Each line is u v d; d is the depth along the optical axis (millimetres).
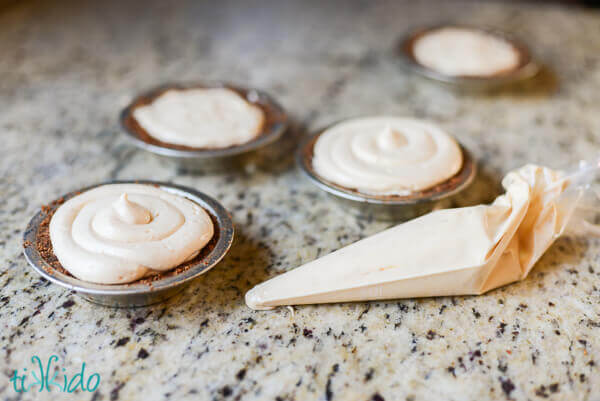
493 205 296
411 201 310
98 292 259
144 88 448
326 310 285
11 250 305
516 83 472
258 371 261
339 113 429
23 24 537
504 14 618
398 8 632
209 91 400
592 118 431
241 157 353
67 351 264
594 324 283
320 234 323
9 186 345
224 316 280
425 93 459
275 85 461
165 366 261
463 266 280
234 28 560
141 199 287
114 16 573
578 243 323
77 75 461
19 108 416
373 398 254
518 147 396
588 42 549
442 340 274
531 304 290
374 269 281
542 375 263
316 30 563
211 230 286
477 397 255
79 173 359
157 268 267
